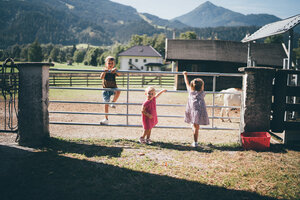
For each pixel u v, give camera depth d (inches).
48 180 127.3
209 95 677.3
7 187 119.1
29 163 148.0
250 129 198.5
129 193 116.8
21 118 186.4
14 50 4955.7
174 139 221.8
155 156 168.2
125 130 255.6
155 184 126.2
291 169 152.3
